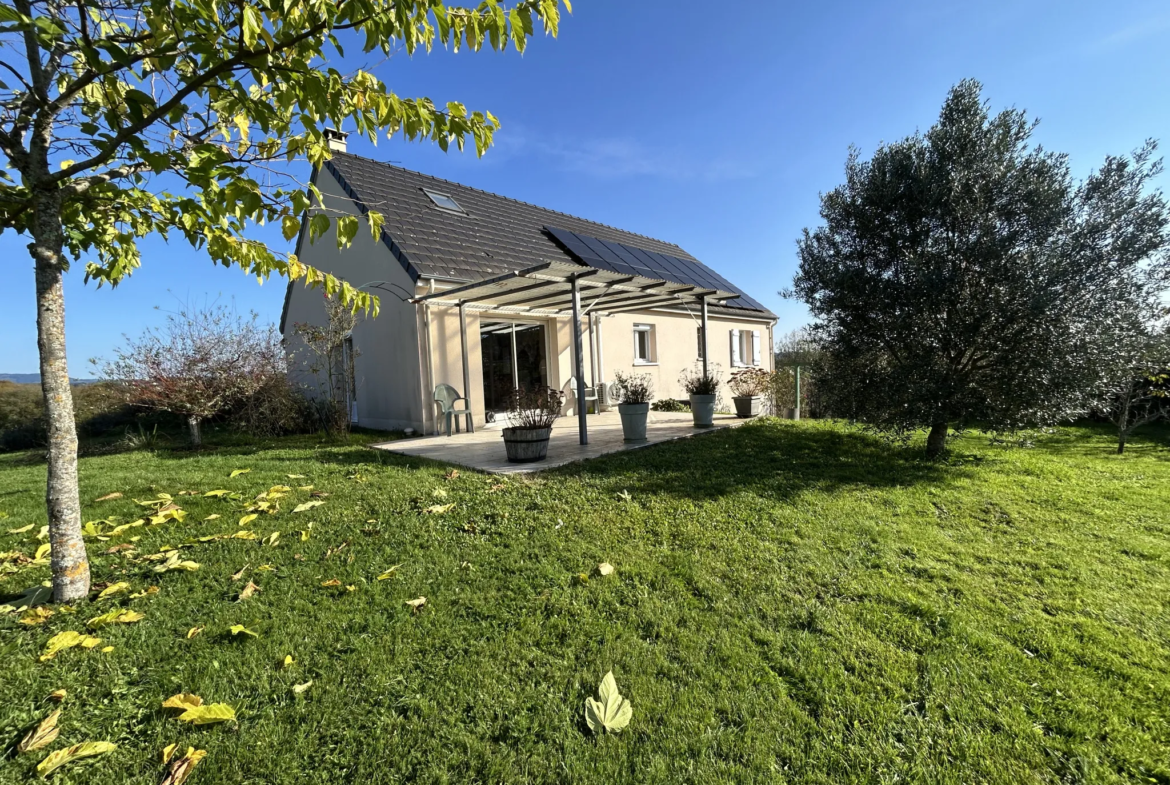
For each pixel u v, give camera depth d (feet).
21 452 30.78
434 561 10.98
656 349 45.55
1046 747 6.42
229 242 9.66
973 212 19.84
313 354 38.11
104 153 7.04
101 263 11.44
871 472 19.69
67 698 6.61
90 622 8.22
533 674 7.45
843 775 5.93
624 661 7.79
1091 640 8.80
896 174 21.84
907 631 8.90
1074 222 18.97
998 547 12.91
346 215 9.11
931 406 19.94
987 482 18.74
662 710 6.80
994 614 9.62
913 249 21.66
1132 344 18.31
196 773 5.59
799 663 7.91
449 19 7.26
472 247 33.94
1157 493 17.54
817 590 10.28
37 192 8.05
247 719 6.40
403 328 29.37
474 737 6.23
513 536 12.35
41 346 8.63
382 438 28.07
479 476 17.58
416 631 8.36
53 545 8.95
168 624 8.41
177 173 8.39
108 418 34.32
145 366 27.25
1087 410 20.18
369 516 13.52
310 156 9.66
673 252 63.52
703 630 8.70
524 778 5.70
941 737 6.56
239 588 9.67
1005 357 19.45
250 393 28.66
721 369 52.60
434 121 8.76
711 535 12.75
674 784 5.70
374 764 5.79
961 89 21.01
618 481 16.90
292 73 6.88
